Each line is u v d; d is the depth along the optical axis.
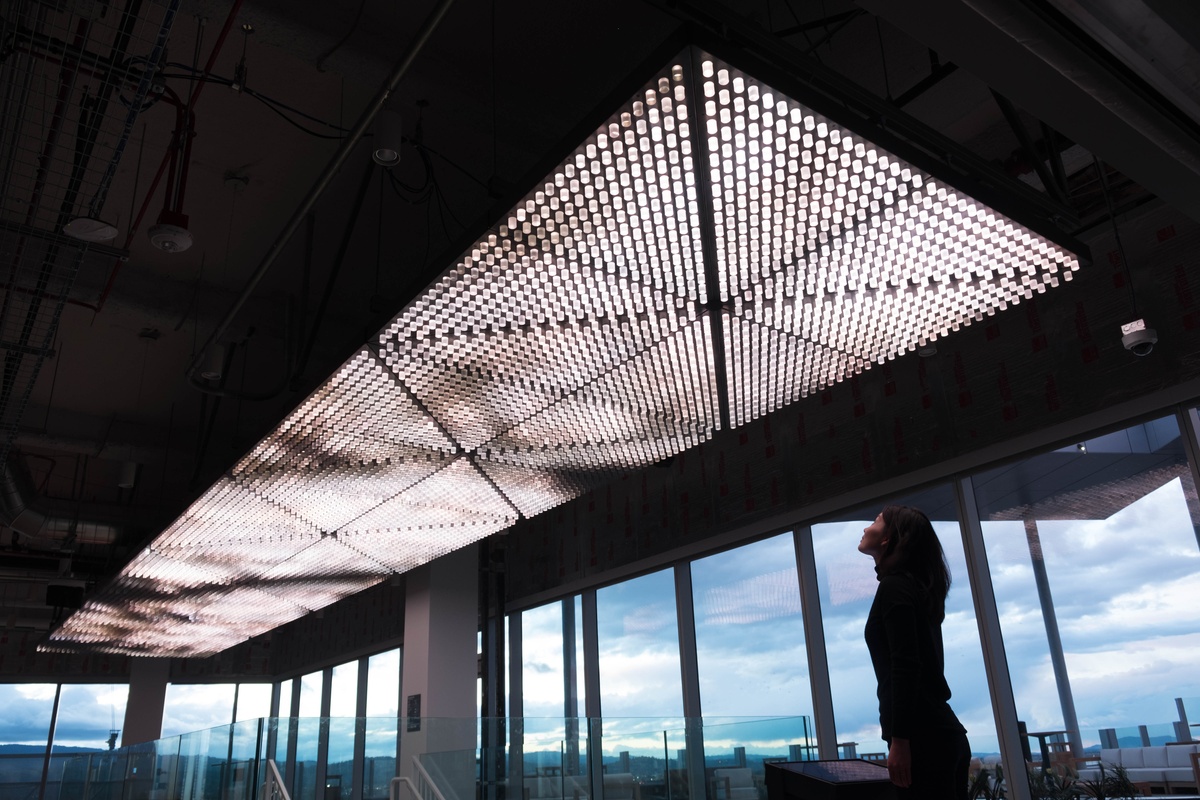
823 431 6.12
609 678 7.84
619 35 4.58
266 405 8.77
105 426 8.98
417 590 8.92
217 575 7.46
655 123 2.42
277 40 4.03
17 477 8.72
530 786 4.87
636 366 3.89
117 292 6.18
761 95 2.32
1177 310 4.35
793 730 4.55
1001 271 3.17
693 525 7.13
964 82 4.46
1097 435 4.67
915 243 3.00
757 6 4.45
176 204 4.19
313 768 4.23
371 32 4.13
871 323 3.52
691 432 4.71
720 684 6.73
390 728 4.58
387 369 3.94
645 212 2.79
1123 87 2.64
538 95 4.56
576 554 8.43
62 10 3.24
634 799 4.70
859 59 4.60
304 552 6.77
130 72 3.40
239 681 14.96
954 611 5.18
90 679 14.07
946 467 5.29
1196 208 3.21
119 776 5.96
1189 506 4.25
